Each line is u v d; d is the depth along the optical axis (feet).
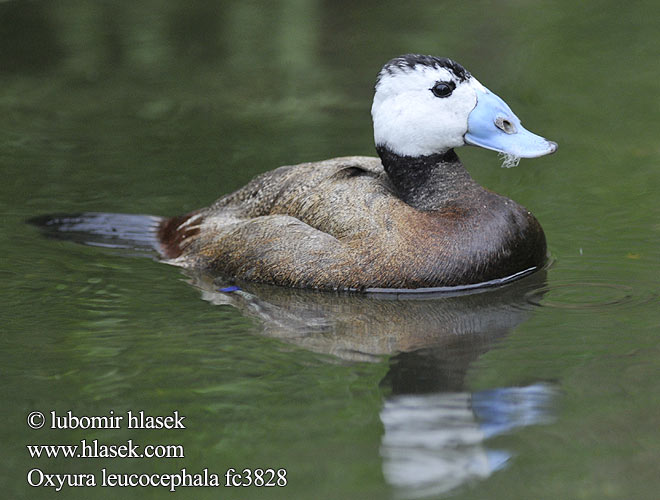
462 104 33.60
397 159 34.68
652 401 24.12
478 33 61.82
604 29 61.57
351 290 32.55
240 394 25.21
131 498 21.29
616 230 37.01
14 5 68.08
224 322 30.17
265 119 50.55
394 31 62.95
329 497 20.58
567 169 43.55
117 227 38.65
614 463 21.49
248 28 64.49
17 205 40.91
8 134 48.75
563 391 24.84
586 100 51.39
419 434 22.98
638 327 28.78
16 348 28.14
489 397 24.67
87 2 69.31
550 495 20.44
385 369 26.58
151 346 28.30
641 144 45.85
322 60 58.80
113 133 49.08
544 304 31.04
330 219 33.53
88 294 32.53
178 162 45.50
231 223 35.83
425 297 32.17
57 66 58.23
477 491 20.65
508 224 33.27
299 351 27.89
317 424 23.57
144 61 59.11
